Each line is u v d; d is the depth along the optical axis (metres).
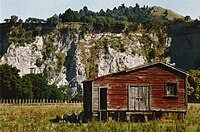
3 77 175.75
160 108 62.28
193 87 153.50
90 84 63.50
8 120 61.28
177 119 59.91
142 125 48.56
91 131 43.66
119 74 62.41
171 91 62.84
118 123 53.34
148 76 62.59
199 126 48.47
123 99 62.00
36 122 56.03
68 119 61.44
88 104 64.94
